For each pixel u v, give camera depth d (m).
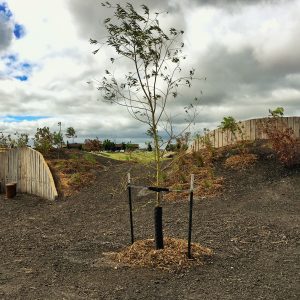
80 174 15.71
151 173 14.55
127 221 10.32
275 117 15.19
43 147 18.19
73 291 5.27
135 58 6.61
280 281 5.53
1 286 5.50
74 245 7.86
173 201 11.92
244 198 11.53
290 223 8.91
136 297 5.04
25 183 16.09
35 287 5.44
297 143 14.05
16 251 7.44
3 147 20.69
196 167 14.18
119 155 21.41
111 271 6.04
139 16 6.35
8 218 11.63
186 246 6.79
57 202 13.69
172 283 5.50
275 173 13.17
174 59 6.69
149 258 6.31
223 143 16.62
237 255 6.80
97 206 12.53
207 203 11.34
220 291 5.20
